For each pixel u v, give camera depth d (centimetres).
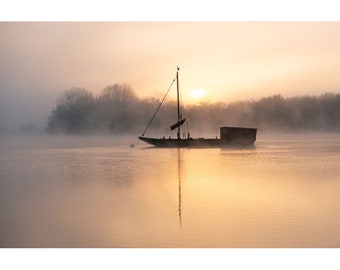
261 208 1336
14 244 1034
